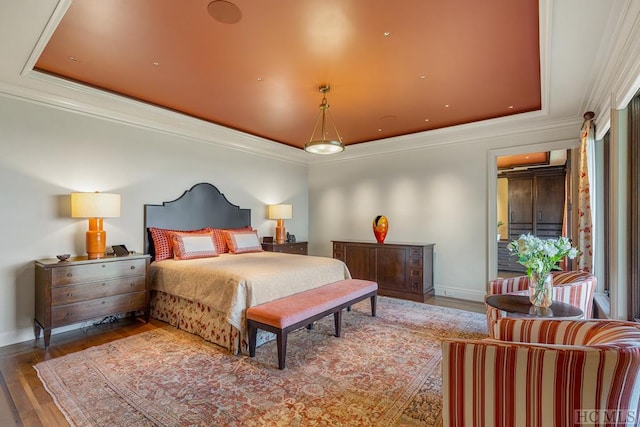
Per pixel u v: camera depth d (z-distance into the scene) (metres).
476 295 4.61
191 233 4.26
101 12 2.05
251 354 2.67
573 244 3.96
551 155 5.95
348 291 3.29
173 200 4.38
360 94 3.45
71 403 1.99
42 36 2.23
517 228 7.29
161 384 2.23
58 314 2.91
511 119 4.10
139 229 4.00
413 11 2.04
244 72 2.92
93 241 3.29
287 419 1.84
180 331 3.29
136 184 3.99
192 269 3.28
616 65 2.39
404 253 4.78
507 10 2.03
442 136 4.86
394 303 4.45
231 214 5.14
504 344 1.21
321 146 3.22
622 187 2.41
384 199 5.59
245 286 2.79
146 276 3.56
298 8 2.01
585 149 3.46
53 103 3.28
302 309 2.66
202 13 2.07
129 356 2.69
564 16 1.97
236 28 2.24
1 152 2.97
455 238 4.81
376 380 2.29
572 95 3.22
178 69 2.86
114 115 3.74
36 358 2.64
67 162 3.39
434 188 5.02
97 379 2.29
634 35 1.95
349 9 2.02
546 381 1.11
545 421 1.11
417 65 2.79
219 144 5.00
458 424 1.29
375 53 2.59
